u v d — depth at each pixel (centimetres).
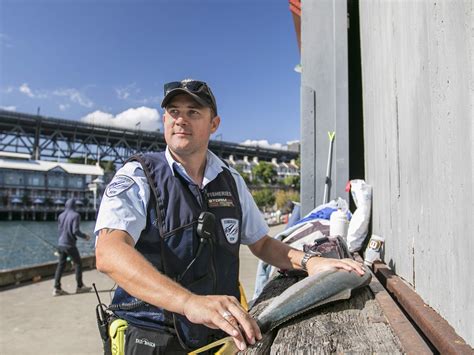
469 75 120
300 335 142
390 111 278
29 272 988
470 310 122
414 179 204
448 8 140
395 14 250
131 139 11675
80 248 3503
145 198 165
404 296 195
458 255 134
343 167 489
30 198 8525
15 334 566
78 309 709
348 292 172
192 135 174
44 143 10800
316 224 333
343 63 502
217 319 129
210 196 183
